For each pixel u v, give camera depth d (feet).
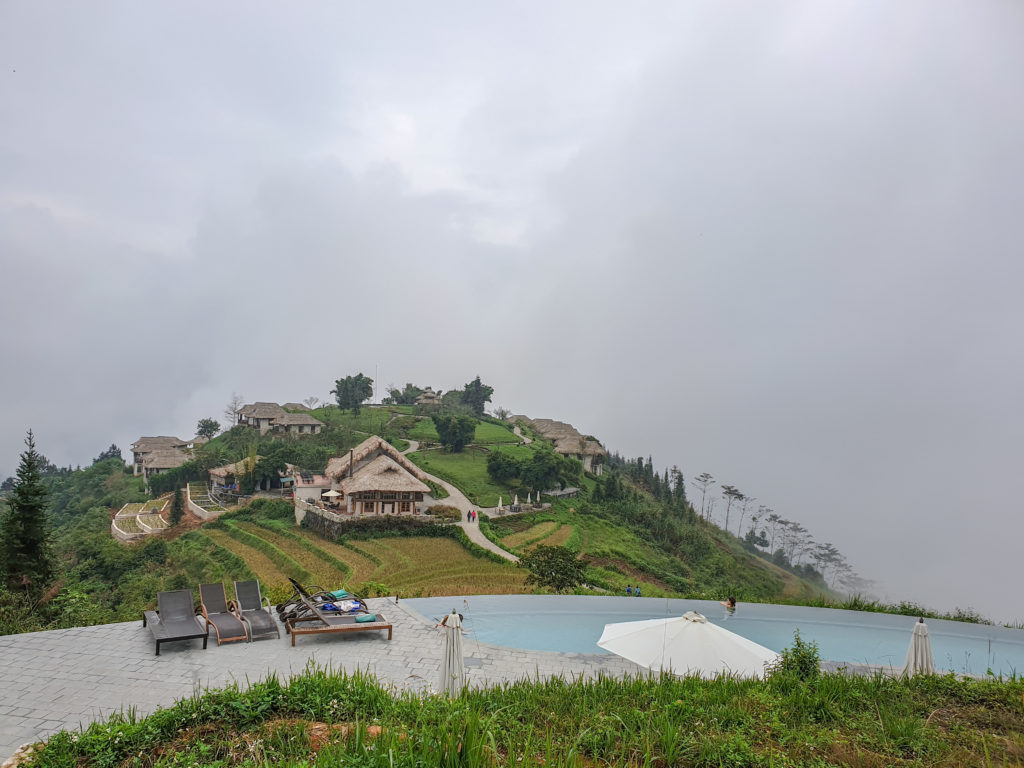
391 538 175.22
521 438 349.82
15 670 31.94
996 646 51.13
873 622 57.57
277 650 36.86
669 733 19.71
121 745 19.15
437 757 16.58
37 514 81.97
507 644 45.60
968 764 18.84
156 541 179.01
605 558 189.67
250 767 17.03
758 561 285.23
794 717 23.76
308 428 332.80
